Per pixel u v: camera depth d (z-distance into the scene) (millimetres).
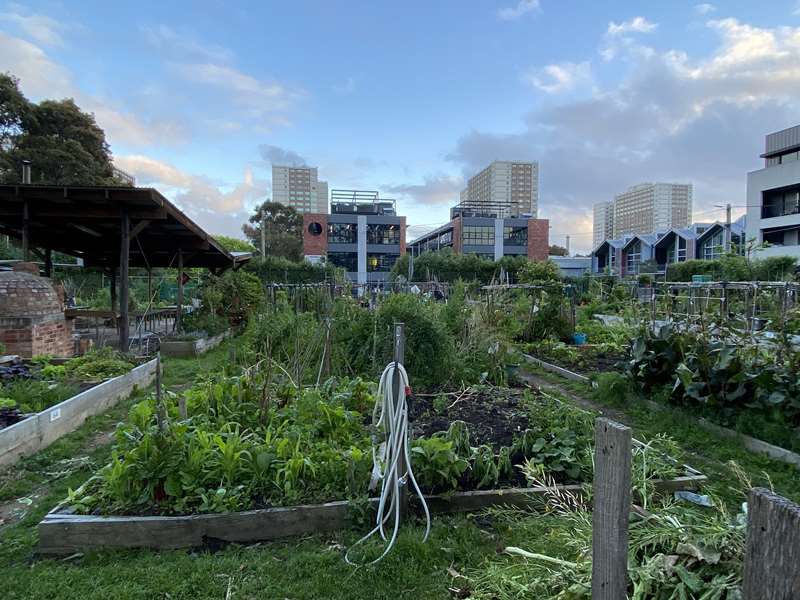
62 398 4664
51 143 22719
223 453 2848
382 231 53438
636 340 5715
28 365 6223
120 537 2484
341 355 6148
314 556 2404
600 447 1417
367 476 2875
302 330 6426
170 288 21844
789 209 33281
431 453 2977
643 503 2773
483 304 8773
